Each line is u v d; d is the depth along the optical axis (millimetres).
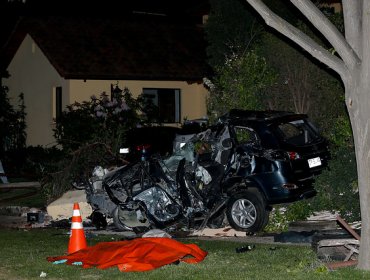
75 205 14656
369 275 11477
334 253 13266
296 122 17719
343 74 11664
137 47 36344
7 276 12484
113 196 17906
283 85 22281
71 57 34188
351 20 11867
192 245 13695
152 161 17625
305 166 17031
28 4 40781
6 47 38312
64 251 15070
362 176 11711
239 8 26406
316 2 25609
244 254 14055
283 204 17844
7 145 36906
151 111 31656
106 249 13391
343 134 18109
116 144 24266
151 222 17391
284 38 22000
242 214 17172
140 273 12234
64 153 27234
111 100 33000
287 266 12688
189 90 36281
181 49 37094
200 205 17406
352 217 16500
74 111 29219
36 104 36781
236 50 26203
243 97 21922
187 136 19438
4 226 20203
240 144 17297
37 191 26500
